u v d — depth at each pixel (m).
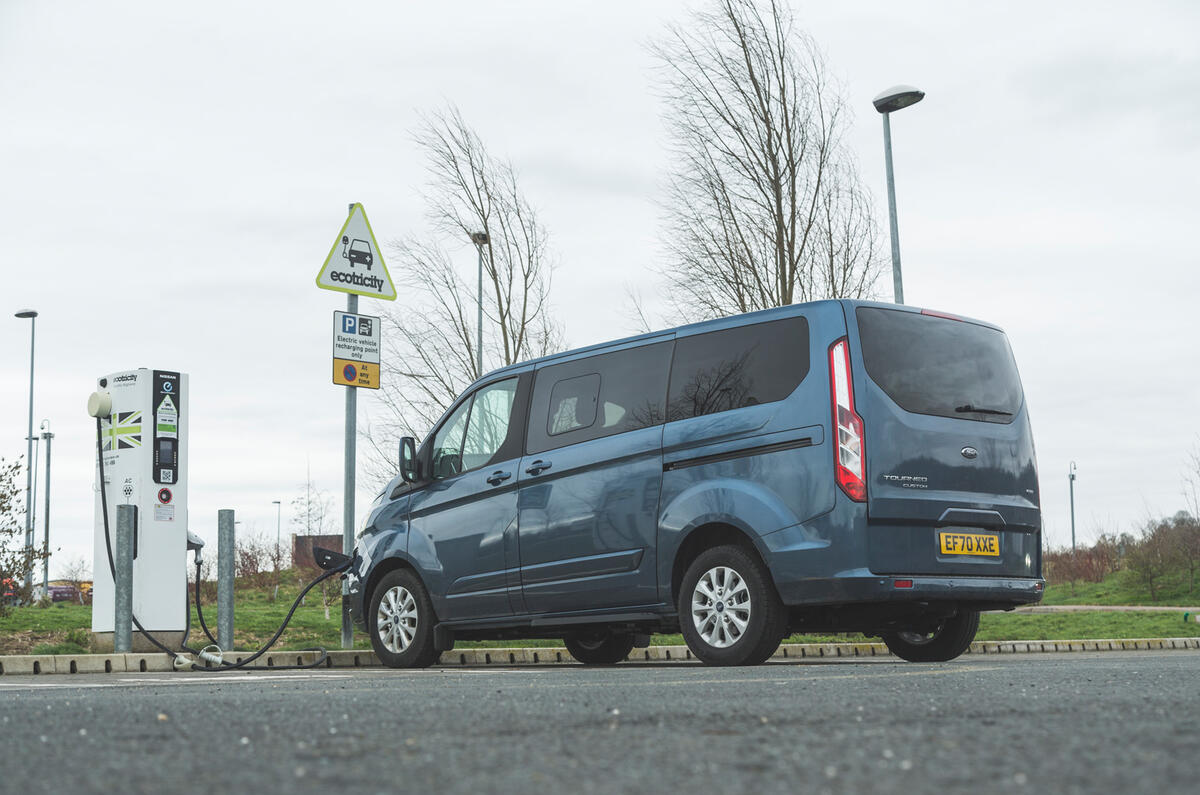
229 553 9.96
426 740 3.03
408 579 9.60
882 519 7.22
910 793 2.21
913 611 7.66
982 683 4.93
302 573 24.86
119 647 9.42
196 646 10.55
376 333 11.59
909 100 17.36
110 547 10.45
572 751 2.81
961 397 7.81
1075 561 40.12
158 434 10.70
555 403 8.89
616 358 8.59
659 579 7.98
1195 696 4.09
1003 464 7.91
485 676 6.71
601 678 6.03
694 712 3.70
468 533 9.19
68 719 3.59
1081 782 2.28
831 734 3.07
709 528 7.82
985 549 7.71
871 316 7.52
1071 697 4.09
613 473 8.31
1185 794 2.14
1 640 10.59
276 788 2.31
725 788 2.28
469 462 9.40
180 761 2.67
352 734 3.17
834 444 7.23
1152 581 34.84
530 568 8.73
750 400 7.68
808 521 7.26
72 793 2.27
